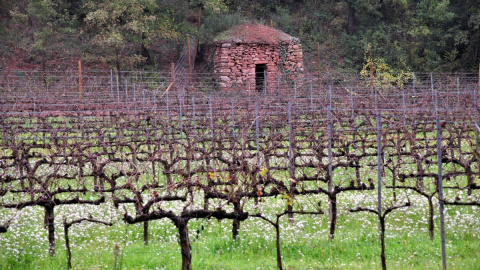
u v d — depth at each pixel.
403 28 53.53
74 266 11.66
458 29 51.66
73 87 36.84
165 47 51.09
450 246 12.48
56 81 44.34
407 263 11.64
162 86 39.34
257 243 13.30
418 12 51.19
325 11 57.66
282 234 13.88
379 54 51.34
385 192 17.75
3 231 11.88
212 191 13.26
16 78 41.91
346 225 14.74
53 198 13.04
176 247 13.19
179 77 45.41
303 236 13.80
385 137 17.75
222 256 12.55
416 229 14.01
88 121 23.30
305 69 49.03
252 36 43.28
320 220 15.22
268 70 43.69
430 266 11.34
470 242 12.80
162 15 48.16
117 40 43.03
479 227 13.82
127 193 17.25
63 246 13.24
